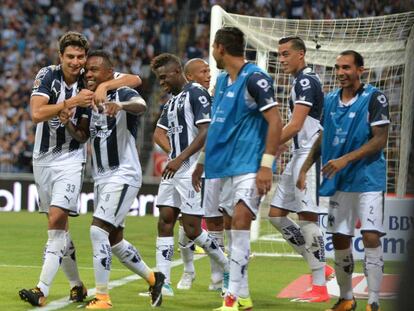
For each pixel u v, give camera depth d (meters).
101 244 12.20
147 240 24.83
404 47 21.78
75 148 12.65
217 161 11.53
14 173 37.47
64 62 12.30
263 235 26.70
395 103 22.67
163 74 14.32
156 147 37.16
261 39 22.77
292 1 46.44
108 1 49.00
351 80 11.86
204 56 46.06
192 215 13.77
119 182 12.23
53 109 11.87
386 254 16.33
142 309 12.53
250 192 11.30
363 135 11.84
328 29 22.38
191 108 13.97
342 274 12.36
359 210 11.96
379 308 12.12
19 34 47.62
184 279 15.24
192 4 47.97
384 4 44.28
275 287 15.59
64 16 48.84
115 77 12.48
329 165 11.53
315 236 13.76
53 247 12.57
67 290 14.37
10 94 43.81
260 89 11.12
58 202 12.47
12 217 31.95
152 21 47.91
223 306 11.55
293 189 13.85
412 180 5.28
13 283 15.32
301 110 13.12
